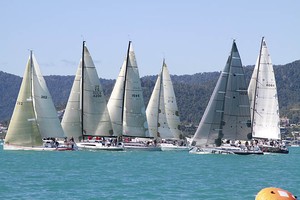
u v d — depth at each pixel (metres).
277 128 140.50
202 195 67.06
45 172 90.62
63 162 110.62
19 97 133.62
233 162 116.88
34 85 136.00
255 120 140.88
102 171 94.00
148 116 166.12
